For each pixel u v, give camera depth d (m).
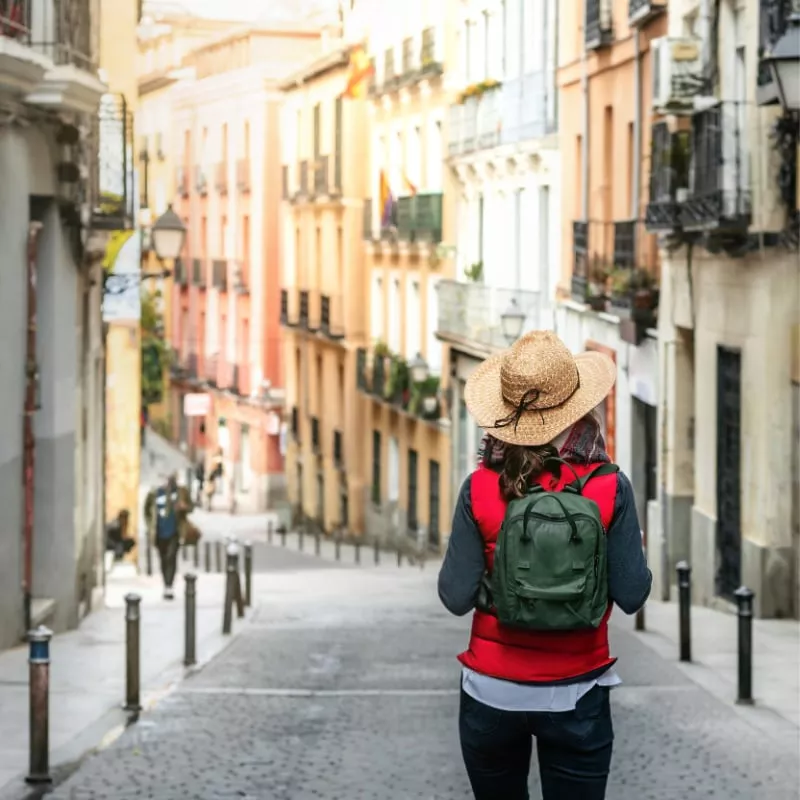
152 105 92.06
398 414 53.12
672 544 26.56
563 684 5.59
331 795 10.37
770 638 19.16
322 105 63.12
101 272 27.36
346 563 48.66
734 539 23.39
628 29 31.31
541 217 39.75
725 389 24.06
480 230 45.69
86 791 10.59
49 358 20.08
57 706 14.28
